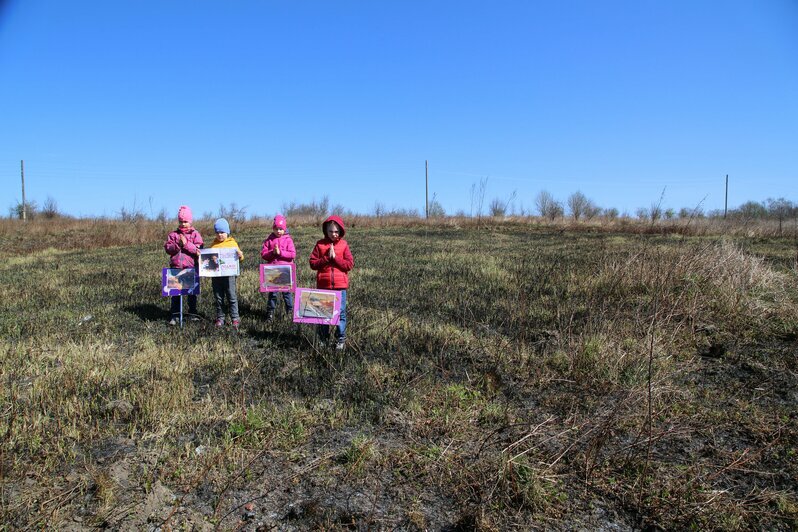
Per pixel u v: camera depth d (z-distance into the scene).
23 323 7.66
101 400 4.96
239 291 9.64
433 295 9.17
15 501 3.48
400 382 5.41
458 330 7.03
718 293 7.79
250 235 24.16
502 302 8.41
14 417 4.36
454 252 15.66
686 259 8.88
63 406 4.73
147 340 6.77
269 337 6.94
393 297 9.06
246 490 3.71
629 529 3.43
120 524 3.30
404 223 29.39
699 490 3.71
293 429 4.48
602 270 9.72
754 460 4.06
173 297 7.79
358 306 8.40
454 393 5.16
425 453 4.15
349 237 22.69
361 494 3.70
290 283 7.44
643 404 4.90
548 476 3.85
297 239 21.25
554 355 6.06
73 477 3.76
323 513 3.45
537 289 9.22
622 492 3.74
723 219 24.92
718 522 3.42
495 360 5.99
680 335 6.59
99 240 21.27
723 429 4.53
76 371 5.56
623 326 6.73
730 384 5.36
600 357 5.75
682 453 4.19
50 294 9.77
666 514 3.52
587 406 4.94
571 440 4.33
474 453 4.17
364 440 4.25
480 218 29.69
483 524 3.37
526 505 3.62
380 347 6.48
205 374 5.69
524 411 4.92
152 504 3.48
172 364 5.88
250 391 5.21
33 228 24.98
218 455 3.99
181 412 4.72
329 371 5.68
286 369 5.84
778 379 5.39
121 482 3.72
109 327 7.43
